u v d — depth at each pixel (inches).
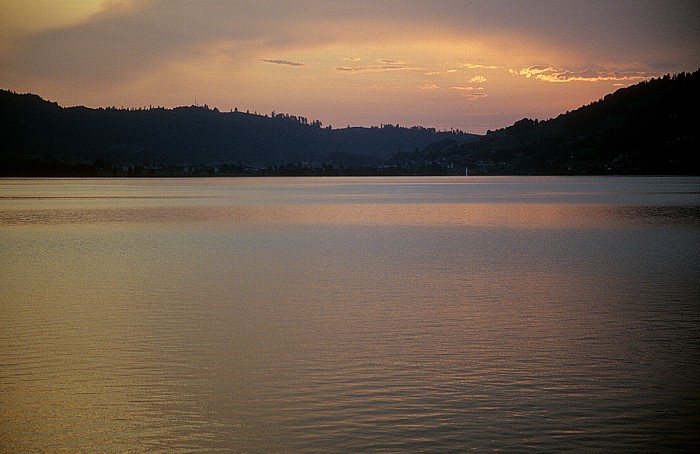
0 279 1476.4
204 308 1162.0
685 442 614.5
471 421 657.0
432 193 6579.7
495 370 805.2
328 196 5930.1
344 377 781.3
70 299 1246.3
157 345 919.7
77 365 830.5
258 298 1250.6
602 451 597.9
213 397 721.0
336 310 1140.5
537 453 594.2
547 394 726.5
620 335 968.9
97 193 6451.8
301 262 1737.2
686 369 808.9
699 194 5871.1
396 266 1660.9
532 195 5930.1
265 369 812.0
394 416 669.9
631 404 698.8
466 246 2101.4
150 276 1513.3
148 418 668.1
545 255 1870.1
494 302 1205.7
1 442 618.8
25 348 905.5
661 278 1462.8
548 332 984.9
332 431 636.7
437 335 970.1
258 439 622.2
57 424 656.4
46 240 2301.9
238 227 2802.7
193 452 599.5
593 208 4018.2
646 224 2874.0
